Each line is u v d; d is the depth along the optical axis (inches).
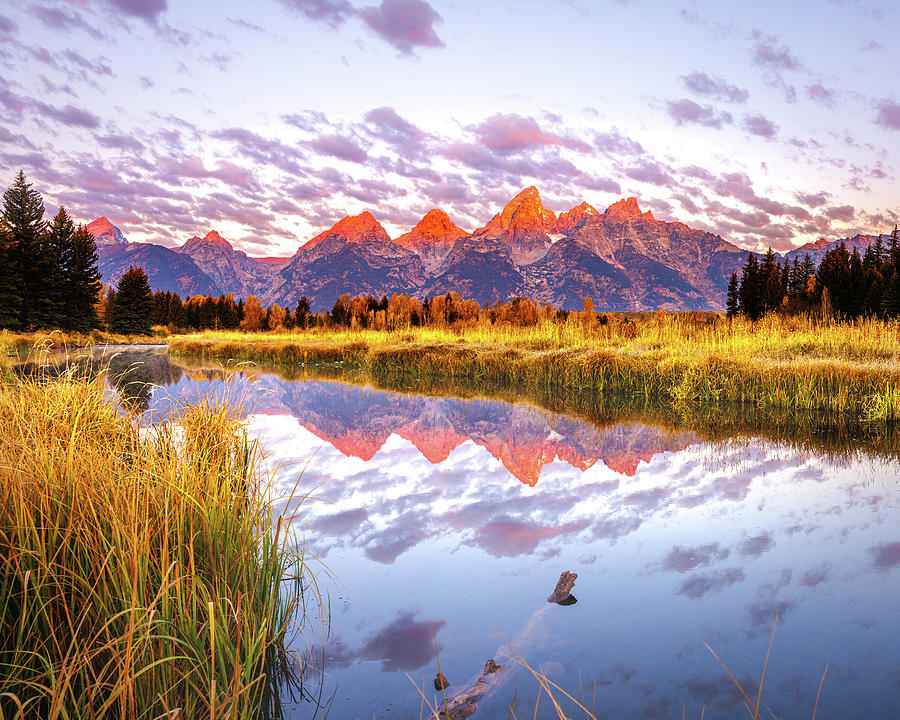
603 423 346.0
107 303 2073.1
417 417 374.0
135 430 152.0
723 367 450.9
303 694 90.1
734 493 197.3
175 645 90.5
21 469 107.7
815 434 302.8
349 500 190.2
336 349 917.8
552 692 87.7
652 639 103.0
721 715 80.8
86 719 75.3
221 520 118.0
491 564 138.1
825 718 79.5
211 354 1011.9
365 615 114.3
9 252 1475.1
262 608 109.5
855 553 142.7
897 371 386.6
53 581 93.7
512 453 265.3
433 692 89.4
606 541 152.7
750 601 117.9
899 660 95.6
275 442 290.4
